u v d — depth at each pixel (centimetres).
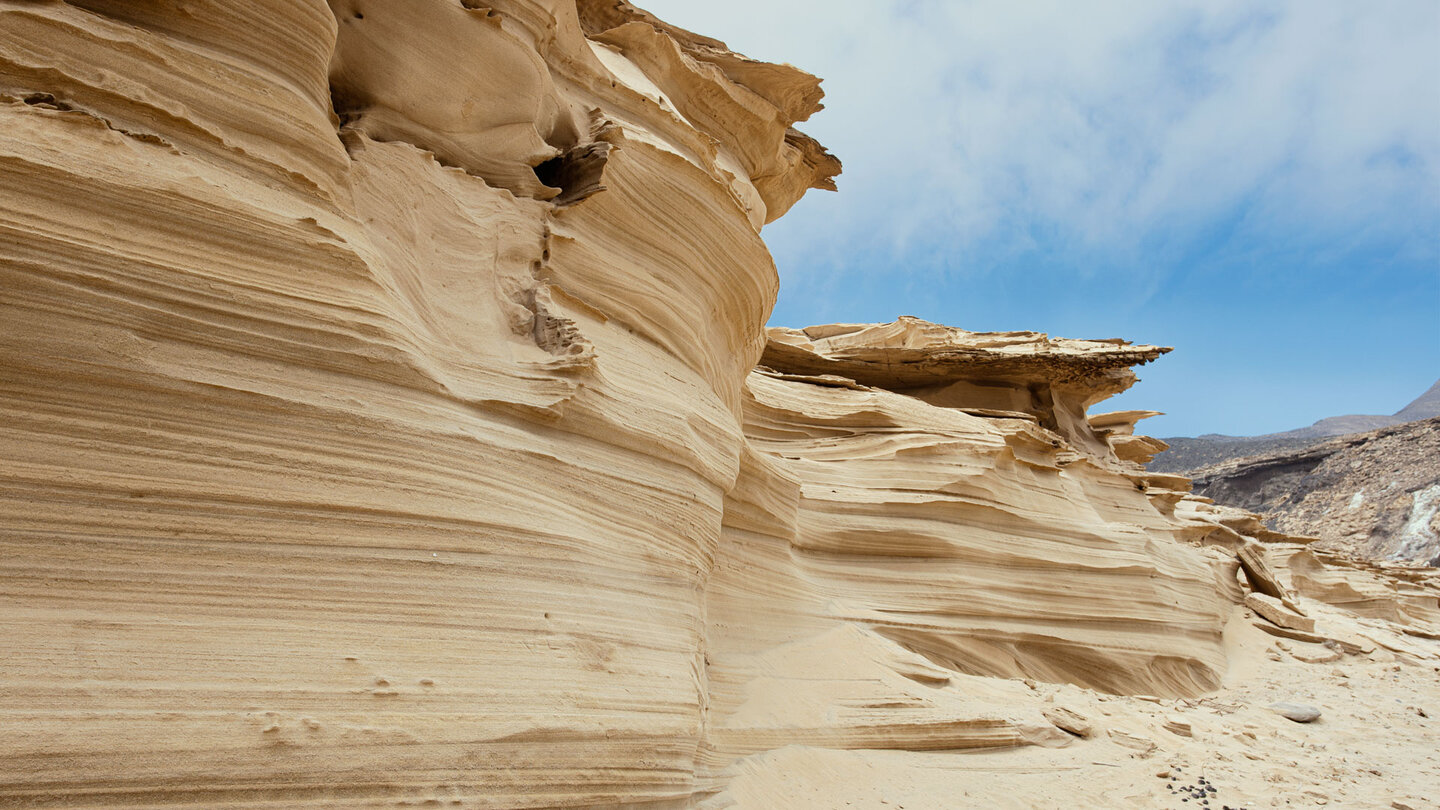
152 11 434
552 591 489
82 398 344
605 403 615
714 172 893
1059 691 1157
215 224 400
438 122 646
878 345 2330
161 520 350
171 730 312
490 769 394
